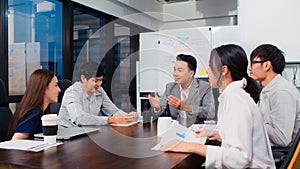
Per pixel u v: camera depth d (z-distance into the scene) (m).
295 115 1.84
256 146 1.27
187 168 1.17
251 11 3.11
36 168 1.06
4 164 1.14
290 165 0.71
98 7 4.41
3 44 2.98
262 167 1.26
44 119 1.48
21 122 1.70
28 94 1.78
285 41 2.97
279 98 1.87
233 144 1.19
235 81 1.39
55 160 1.15
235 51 1.40
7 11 3.04
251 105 1.27
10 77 3.09
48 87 1.81
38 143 1.46
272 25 3.02
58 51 3.85
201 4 5.76
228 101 1.28
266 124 1.89
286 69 2.93
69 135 1.61
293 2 2.93
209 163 1.21
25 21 3.31
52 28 3.76
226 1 5.55
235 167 1.18
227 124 1.24
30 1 3.40
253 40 3.10
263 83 2.03
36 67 3.49
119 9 4.95
